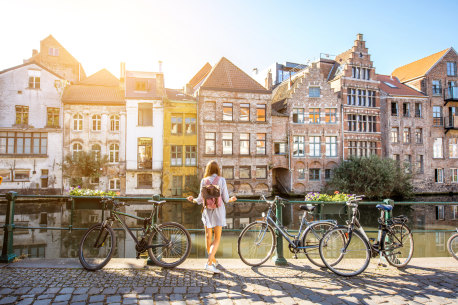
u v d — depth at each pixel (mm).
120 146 27969
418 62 39219
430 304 3996
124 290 4238
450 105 36250
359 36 33375
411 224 18406
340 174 29484
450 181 35344
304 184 31141
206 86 29109
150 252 5223
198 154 28859
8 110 26359
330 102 32031
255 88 30500
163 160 28469
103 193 11062
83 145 27531
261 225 5645
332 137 32156
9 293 4051
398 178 28859
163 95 29047
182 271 5066
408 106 34781
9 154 26016
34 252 11211
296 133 31250
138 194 27906
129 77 29422
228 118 29750
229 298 4078
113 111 28109
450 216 21359
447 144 35625
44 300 3883
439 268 5445
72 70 35688
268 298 4098
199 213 20656
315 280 4793
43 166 26641
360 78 33156
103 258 5320
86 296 4023
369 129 33188
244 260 5473
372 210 22141
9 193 5484
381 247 5367
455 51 36594
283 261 5535
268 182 29969
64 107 27281
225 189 5328
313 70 31938
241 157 29531
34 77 27094
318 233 5559
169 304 3869
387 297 4191
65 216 18109
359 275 5051
